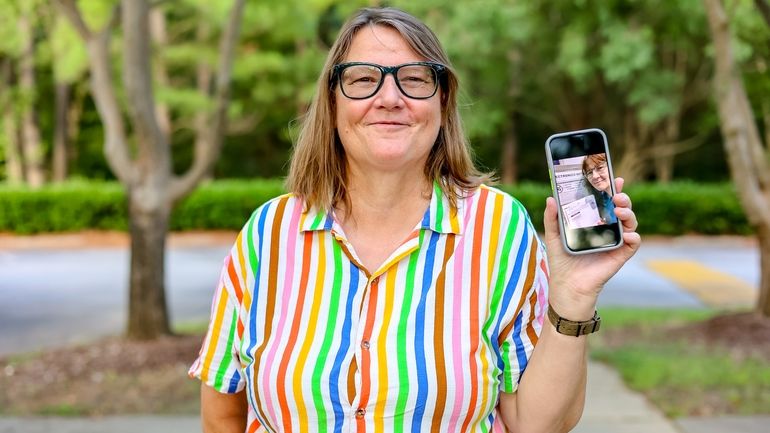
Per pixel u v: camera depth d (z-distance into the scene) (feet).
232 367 5.86
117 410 17.53
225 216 64.64
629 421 16.69
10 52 65.21
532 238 5.63
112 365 21.07
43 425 16.56
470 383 5.25
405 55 5.47
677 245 60.29
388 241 5.61
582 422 16.66
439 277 5.42
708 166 87.86
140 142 23.32
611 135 70.85
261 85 68.28
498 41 54.24
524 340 5.53
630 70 49.80
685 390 18.74
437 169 5.69
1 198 62.39
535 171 89.56
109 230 64.08
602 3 48.67
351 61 5.54
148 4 22.52
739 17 26.09
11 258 52.65
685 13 47.03
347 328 5.37
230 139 90.94
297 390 5.30
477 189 5.69
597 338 25.39
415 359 5.25
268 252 5.63
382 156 5.40
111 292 37.76
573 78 58.65
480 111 58.75
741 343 23.80
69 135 85.20
